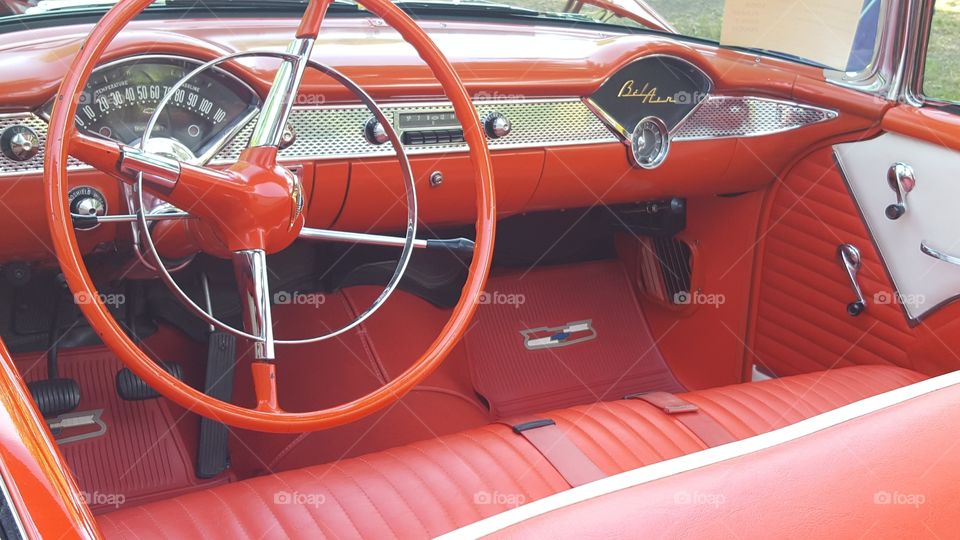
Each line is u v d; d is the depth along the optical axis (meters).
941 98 1.95
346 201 1.77
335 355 2.31
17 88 1.34
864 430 0.97
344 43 1.73
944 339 1.99
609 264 2.77
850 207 2.13
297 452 2.11
